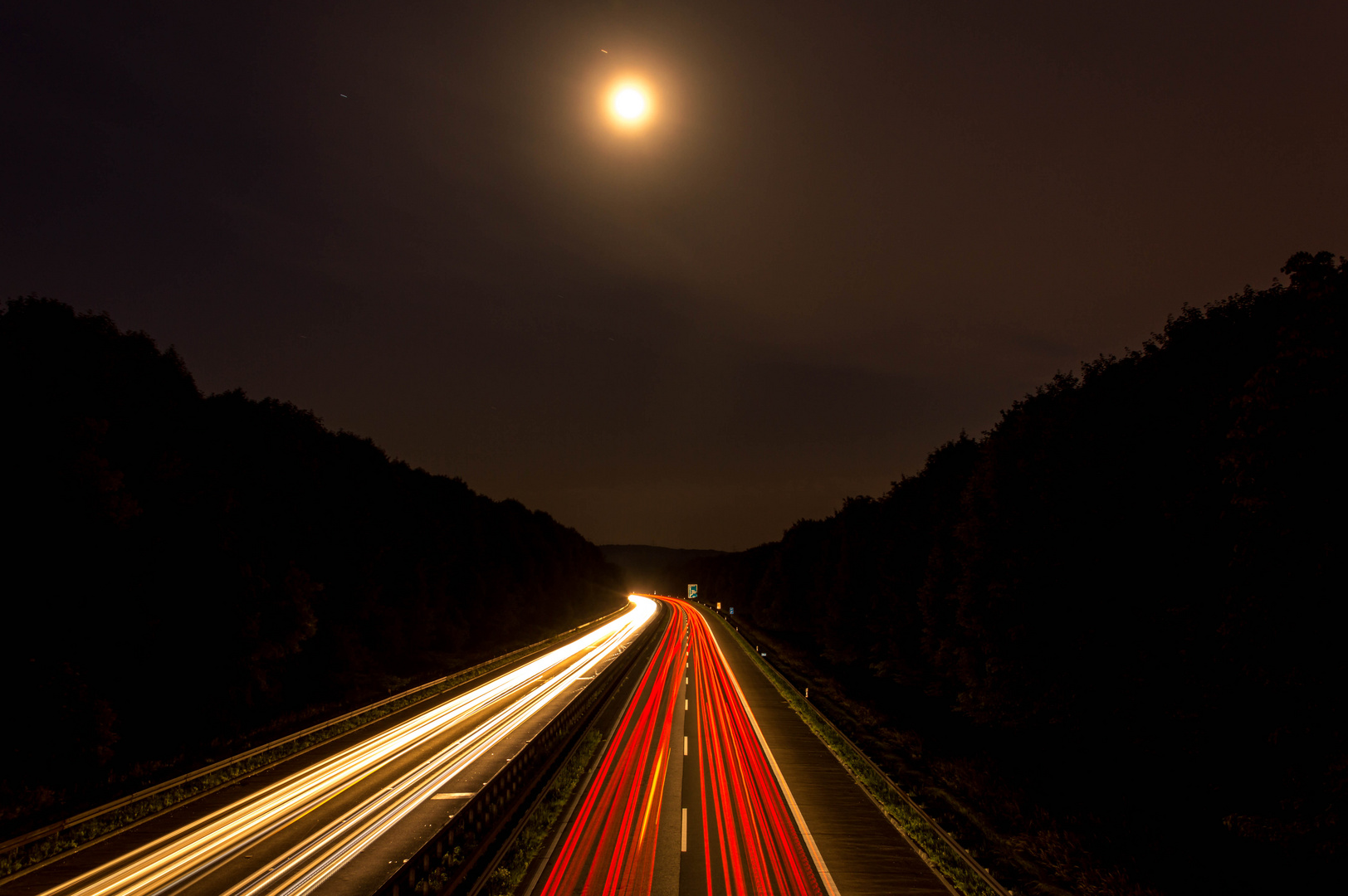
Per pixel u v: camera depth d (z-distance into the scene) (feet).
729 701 120.67
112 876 48.67
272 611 123.65
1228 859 53.72
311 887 46.24
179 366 122.21
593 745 86.12
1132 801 68.64
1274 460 41.60
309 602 144.36
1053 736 89.92
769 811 60.95
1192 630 59.88
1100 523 76.18
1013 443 96.32
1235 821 44.55
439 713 116.26
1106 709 76.28
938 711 129.39
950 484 130.00
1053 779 80.18
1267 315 62.69
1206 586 59.47
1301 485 41.01
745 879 46.70
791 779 71.20
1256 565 43.57
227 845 54.65
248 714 124.06
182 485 108.37
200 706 106.52
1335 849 40.52
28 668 73.77
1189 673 60.13
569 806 62.64
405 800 65.98
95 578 87.20
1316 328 40.91
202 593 107.86
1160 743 67.62
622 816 59.72
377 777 75.20
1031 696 85.71
